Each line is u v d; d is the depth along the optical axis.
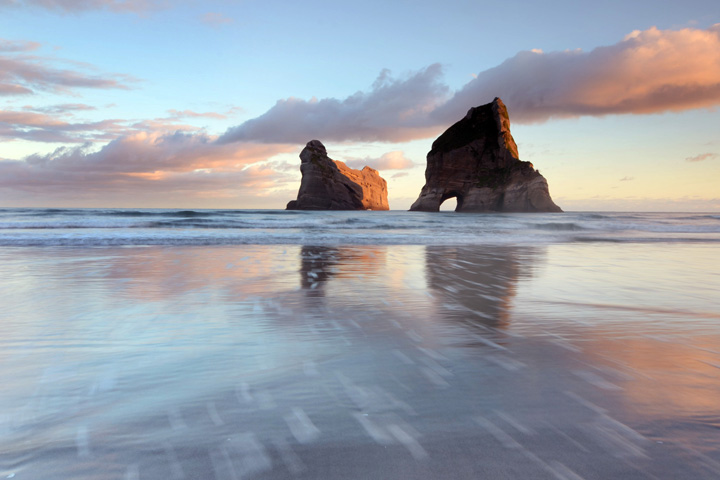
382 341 3.26
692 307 4.56
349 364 2.70
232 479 1.43
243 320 3.93
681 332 3.55
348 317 4.07
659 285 6.01
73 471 1.49
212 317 4.04
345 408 2.03
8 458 1.57
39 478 1.44
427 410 2.00
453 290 5.56
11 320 3.87
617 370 2.59
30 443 1.68
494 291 5.50
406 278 6.55
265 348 3.05
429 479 1.44
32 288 5.55
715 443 1.69
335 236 14.73
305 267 7.75
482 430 1.80
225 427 1.82
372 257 9.41
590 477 1.45
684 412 1.99
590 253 10.64
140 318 3.98
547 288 5.73
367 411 1.99
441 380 2.42
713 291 5.54
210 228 20.45
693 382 2.39
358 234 15.70
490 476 1.46
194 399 2.13
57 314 4.12
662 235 18.19
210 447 1.65
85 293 5.24
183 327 3.66
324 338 3.33
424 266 7.97
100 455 1.60
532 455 1.60
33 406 2.04
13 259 8.60
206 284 5.93
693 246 13.18
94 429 1.81
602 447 1.66
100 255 9.39
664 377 2.47
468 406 2.05
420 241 13.91
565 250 11.38
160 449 1.64
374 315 4.16
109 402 2.09
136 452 1.62
